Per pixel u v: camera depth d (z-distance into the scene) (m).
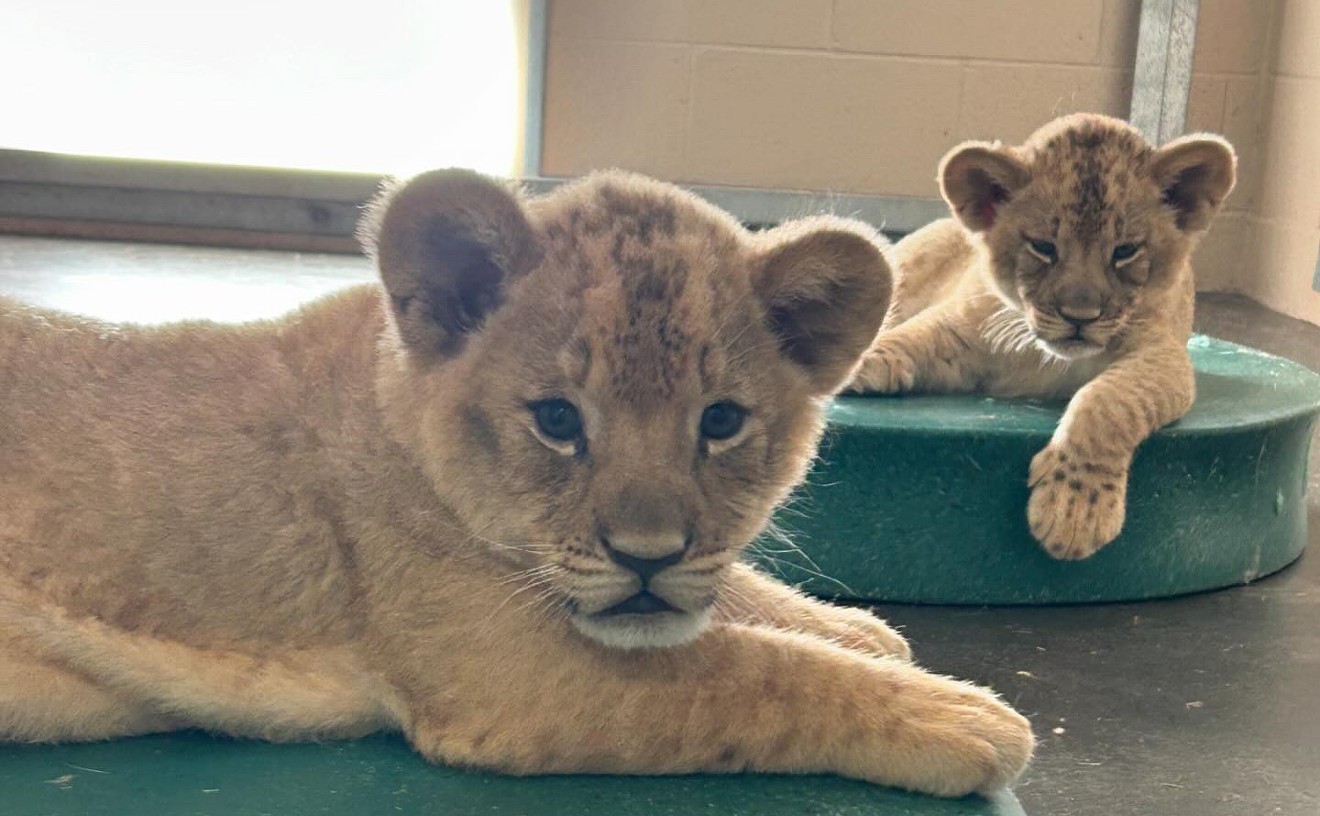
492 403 0.75
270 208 2.62
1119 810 0.90
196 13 2.61
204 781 0.77
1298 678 1.10
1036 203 1.36
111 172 2.59
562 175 2.61
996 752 0.79
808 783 0.79
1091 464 1.20
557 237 0.77
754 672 0.79
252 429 0.81
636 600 0.73
